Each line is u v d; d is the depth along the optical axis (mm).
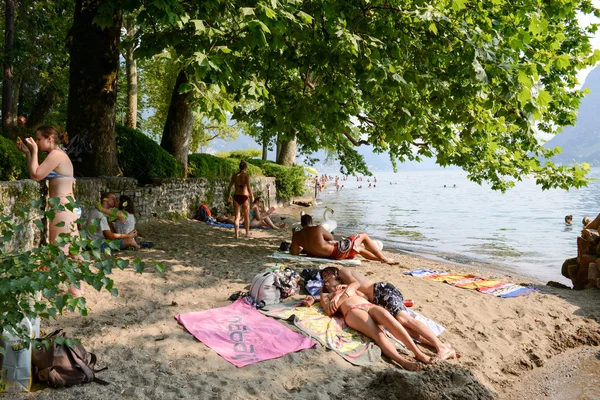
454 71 7613
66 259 3727
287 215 24922
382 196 47781
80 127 12312
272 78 11000
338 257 9789
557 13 7805
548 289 8977
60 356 4074
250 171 26188
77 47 12211
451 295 7789
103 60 12266
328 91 8742
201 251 10180
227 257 9641
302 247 10047
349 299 5957
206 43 6781
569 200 43281
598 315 7527
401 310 5914
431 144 11453
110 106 12602
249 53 10281
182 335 5289
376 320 5664
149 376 4336
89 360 4469
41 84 20266
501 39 7547
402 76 7770
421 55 8094
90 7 12039
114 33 12328
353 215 26516
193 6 6523
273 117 11203
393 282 8336
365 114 12914
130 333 5254
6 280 3443
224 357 4883
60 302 3633
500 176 13875
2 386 3893
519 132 12062
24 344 3873
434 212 29156
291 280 7043
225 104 7398
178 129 18766
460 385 4492
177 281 7359
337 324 5891
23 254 3646
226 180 20906
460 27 7383
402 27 7895
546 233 19516
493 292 8219
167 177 16656
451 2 7520
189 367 4621
